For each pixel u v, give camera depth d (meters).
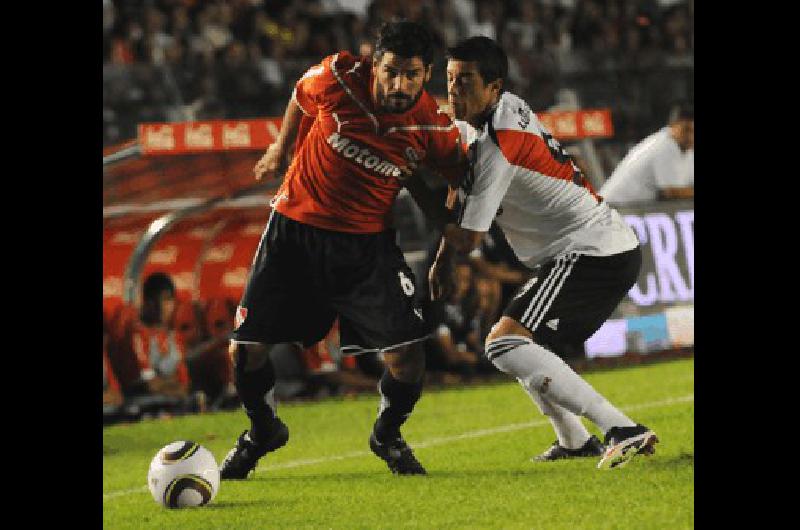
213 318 38.66
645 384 35.81
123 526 18.47
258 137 37.09
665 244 43.06
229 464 22.44
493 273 40.66
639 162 42.88
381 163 19.72
